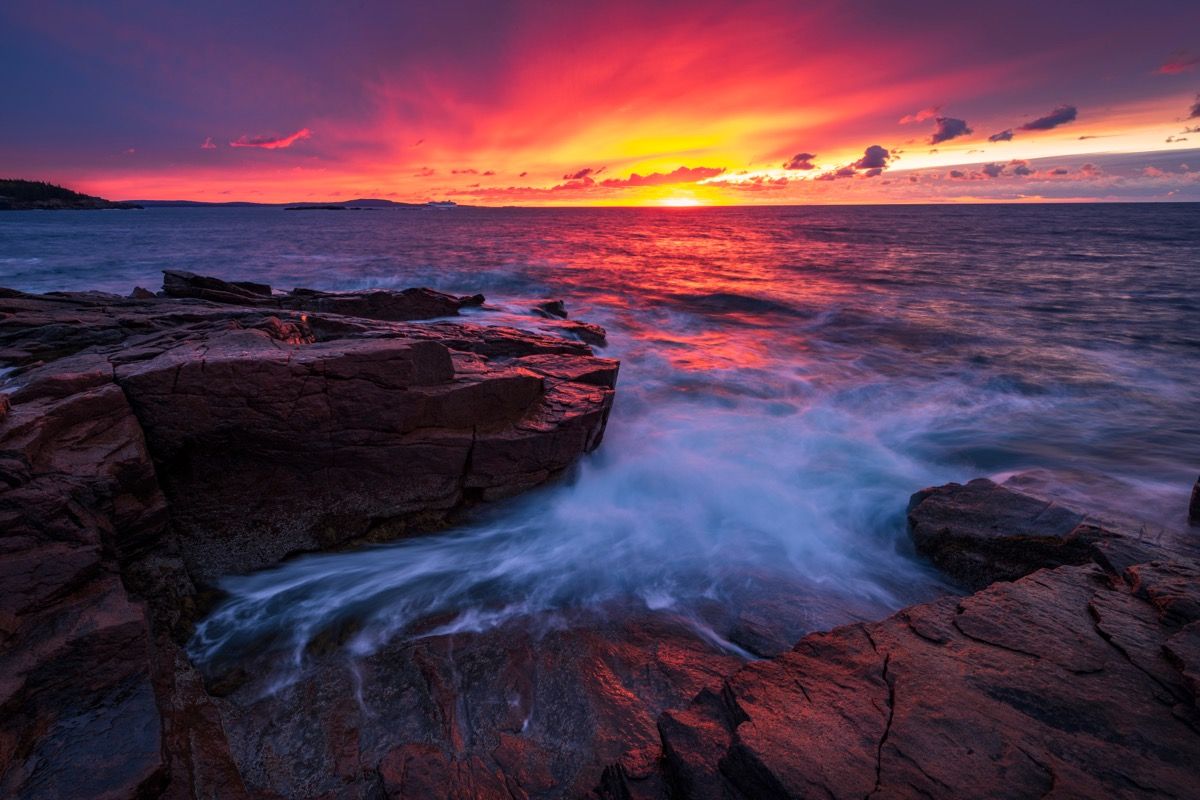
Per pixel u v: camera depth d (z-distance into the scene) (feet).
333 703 15.81
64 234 227.81
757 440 37.99
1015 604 14.96
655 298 92.79
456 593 21.65
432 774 12.86
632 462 33.63
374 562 23.61
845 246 199.21
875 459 35.22
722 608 20.77
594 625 19.56
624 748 14.05
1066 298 92.12
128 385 19.34
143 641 14.24
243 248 167.73
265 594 21.35
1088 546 20.40
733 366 55.83
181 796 11.99
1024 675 12.17
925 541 24.20
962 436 38.93
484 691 16.17
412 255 153.58
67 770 11.54
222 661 17.70
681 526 27.25
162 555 19.16
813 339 67.36
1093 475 29.19
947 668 12.59
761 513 28.68
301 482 22.53
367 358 22.35
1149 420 41.60
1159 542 19.94
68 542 15.26
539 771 13.35
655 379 50.98
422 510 25.02
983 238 232.73
